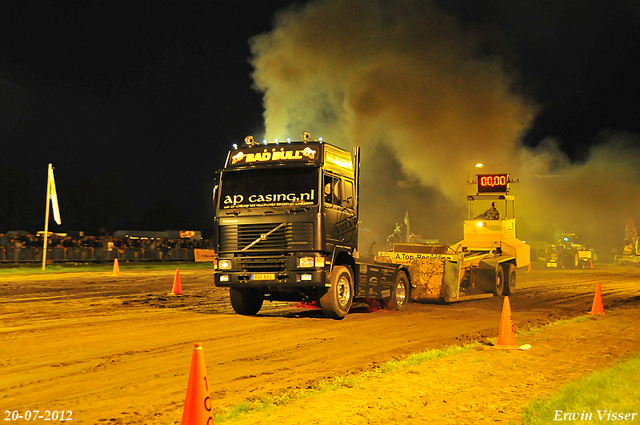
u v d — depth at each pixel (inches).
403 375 284.0
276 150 485.4
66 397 244.1
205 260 1638.8
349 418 214.7
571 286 895.1
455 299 632.4
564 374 293.0
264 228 473.4
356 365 311.0
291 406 230.4
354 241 513.0
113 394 248.8
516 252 788.0
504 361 322.3
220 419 213.0
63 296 668.7
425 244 651.5
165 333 405.1
